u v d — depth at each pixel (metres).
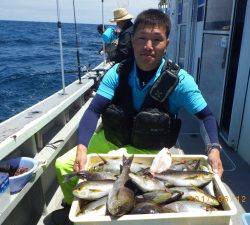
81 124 2.24
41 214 2.64
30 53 27.73
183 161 2.03
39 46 35.03
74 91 4.09
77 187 1.65
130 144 2.41
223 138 4.18
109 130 2.40
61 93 3.92
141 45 2.11
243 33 3.57
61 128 3.47
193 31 6.55
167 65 2.22
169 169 1.88
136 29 2.11
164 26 2.08
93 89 5.06
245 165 3.53
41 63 21.17
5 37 47.44
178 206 1.53
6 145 2.14
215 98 4.66
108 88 2.32
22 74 15.63
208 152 2.05
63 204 2.71
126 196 1.50
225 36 4.23
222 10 4.43
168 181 1.76
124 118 2.32
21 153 2.70
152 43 2.09
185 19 7.48
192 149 3.90
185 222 1.43
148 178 1.72
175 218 1.42
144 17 2.07
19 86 12.91
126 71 2.28
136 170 1.92
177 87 2.19
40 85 12.86
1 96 11.59
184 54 7.51
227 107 4.28
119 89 2.32
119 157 2.05
